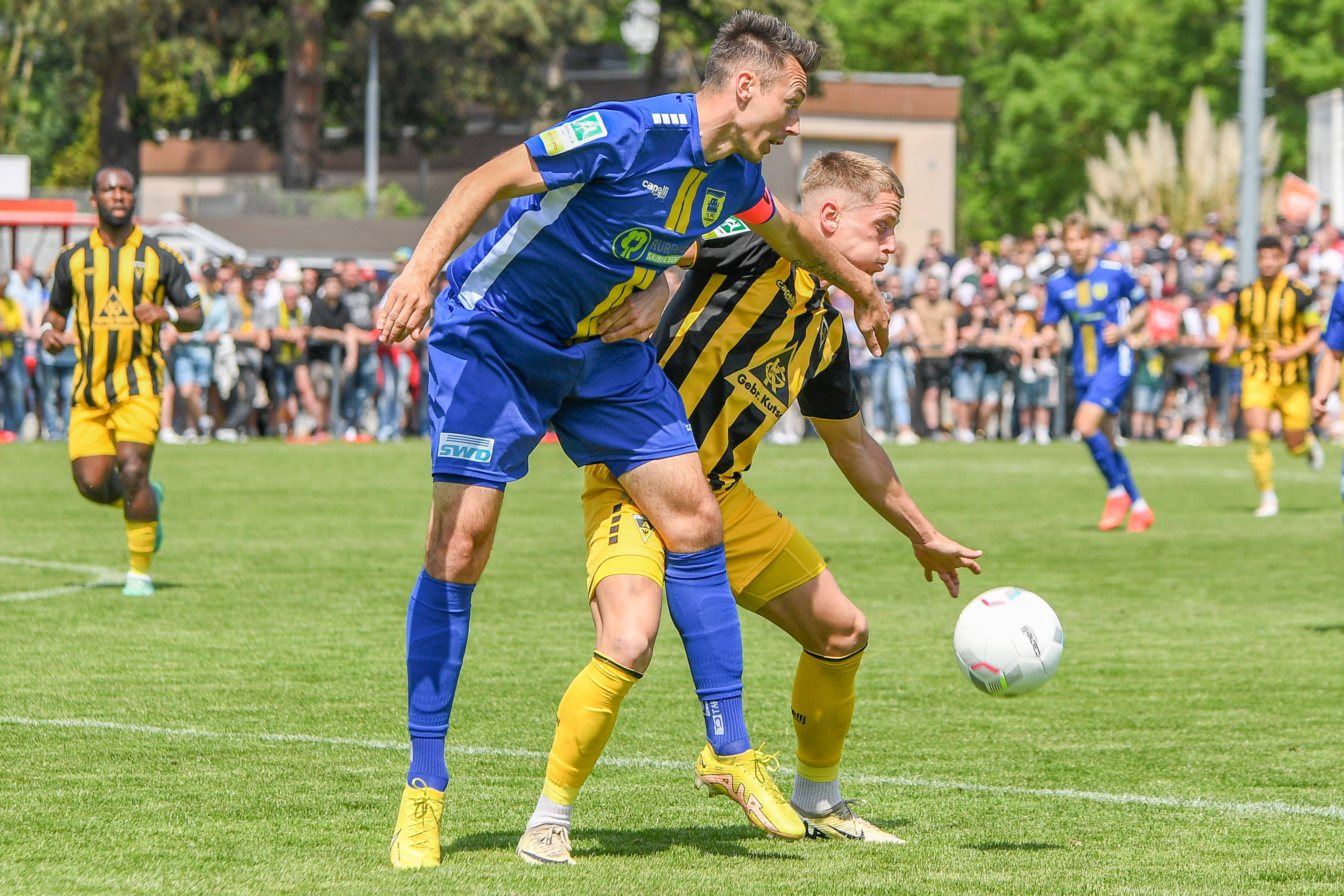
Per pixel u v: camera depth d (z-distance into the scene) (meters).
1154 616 22.31
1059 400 63.72
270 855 10.45
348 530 32.25
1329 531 33.28
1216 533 32.88
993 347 61.03
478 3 98.69
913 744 14.53
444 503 10.37
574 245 9.96
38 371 56.22
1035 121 142.00
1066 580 25.95
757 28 9.92
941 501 39.38
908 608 22.84
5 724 14.72
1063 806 12.29
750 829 11.50
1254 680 17.70
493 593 24.20
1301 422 36.31
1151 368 61.59
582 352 10.30
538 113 110.44
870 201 11.31
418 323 9.45
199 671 17.52
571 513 36.72
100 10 92.75
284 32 98.50
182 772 12.93
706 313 11.06
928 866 10.44
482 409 10.25
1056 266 60.41
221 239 78.12
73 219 64.06
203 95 113.25
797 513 36.62
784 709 16.00
